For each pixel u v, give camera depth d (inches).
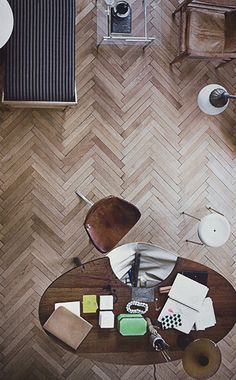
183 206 172.4
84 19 166.7
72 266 166.7
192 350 131.4
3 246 163.6
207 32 155.9
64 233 166.6
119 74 169.3
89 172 167.9
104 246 147.9
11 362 164.1
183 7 155.1
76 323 137.3
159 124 171.6
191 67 172.9
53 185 166.1
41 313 137.6
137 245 147.9
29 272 164.9
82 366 167.5
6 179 163.9
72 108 166.9
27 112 164.9
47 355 165.8
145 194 170.7
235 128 174.4
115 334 139.7
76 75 166.7
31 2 142.9
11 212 164.2
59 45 144.7
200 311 142.5
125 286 140.7
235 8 155.2
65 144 166.6
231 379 172.6
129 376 168.7
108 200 144.8
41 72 144.5
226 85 173.8
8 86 143.6
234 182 174.1
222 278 144.7
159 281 147.9
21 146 164.6
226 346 172.6
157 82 171.5
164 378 170.2
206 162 173.3
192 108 173.2
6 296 163.6
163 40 170.9
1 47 135.2
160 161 171.5
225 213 173.5
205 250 173.0
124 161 169.8
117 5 154.8
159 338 135.0
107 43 166.1
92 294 139.3
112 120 169.0
